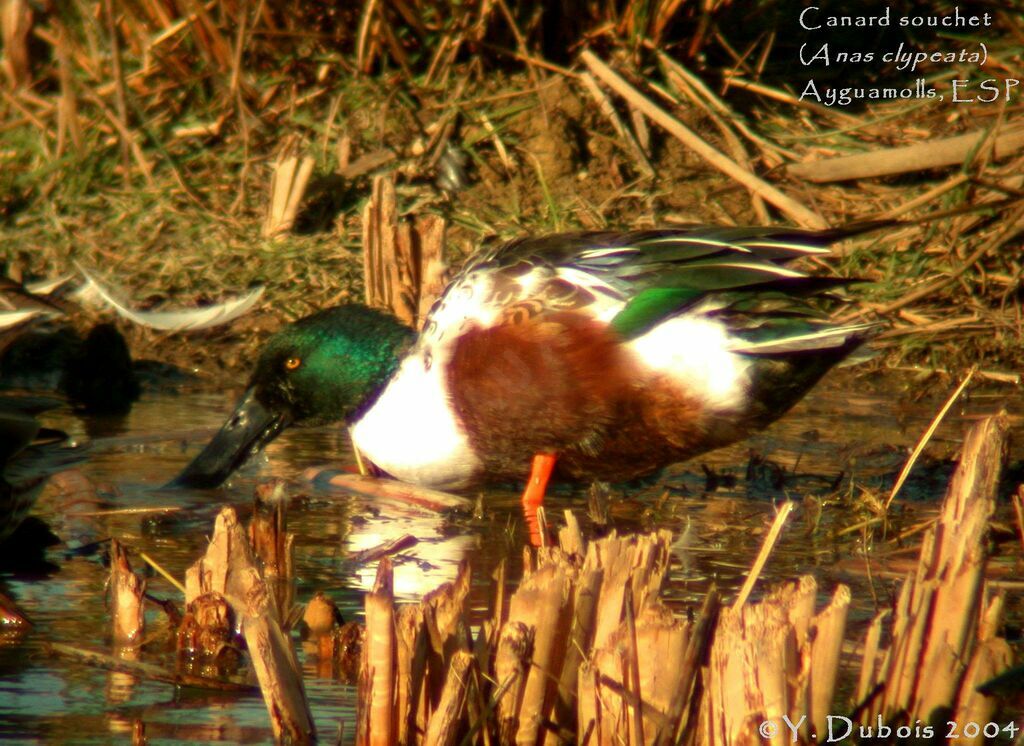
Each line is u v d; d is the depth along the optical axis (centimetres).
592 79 1437
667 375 827
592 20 1475
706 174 1418
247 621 579
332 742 571
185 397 1168
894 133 1455
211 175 1433
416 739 541
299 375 941
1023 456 992
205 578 684
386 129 1438
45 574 777
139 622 688
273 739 576
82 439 1038
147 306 1280
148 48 1449
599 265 845
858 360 872
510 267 857
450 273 1199
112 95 1467
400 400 888
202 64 1472
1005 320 1250
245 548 683
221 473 945
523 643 527
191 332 1263
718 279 826
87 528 857
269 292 1308
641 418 839
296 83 1484
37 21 1498
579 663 540
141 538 841
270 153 1446
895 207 1359
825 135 1438
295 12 1452
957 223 1302
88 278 1260
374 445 906
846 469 995
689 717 529
